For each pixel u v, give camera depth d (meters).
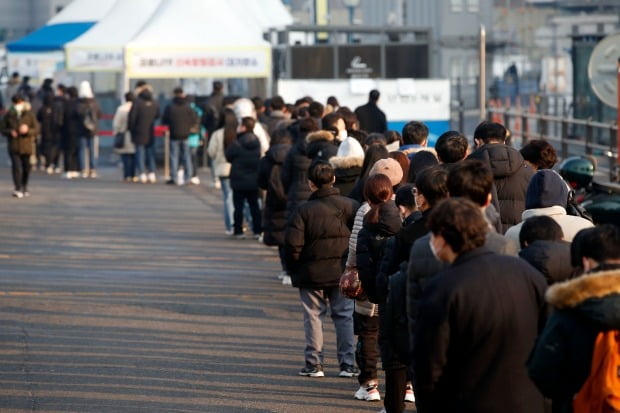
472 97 118.88
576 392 10.98
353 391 19.70
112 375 20.72
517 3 177.75
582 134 62.38
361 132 28.98
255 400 19.08
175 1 59.12
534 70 170.00
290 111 41.84
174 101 55.81
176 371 21.06
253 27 64.62
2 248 36.62
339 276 20.28
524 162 20.41
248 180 37.78
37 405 18.70
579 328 10.86
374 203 17.55
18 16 191.88
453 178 13.29
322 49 58.81
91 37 61.22
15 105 49.81
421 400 12.31
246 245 37.66
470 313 11.31
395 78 59.66
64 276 31.52
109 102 73.81
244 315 26.33
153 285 30.16
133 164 58.25
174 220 43.69
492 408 11.38
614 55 34.00
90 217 44.25
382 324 16.33
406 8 147.88
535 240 13.78
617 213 23.86
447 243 11.59
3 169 66.56
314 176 20.36
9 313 26.42
